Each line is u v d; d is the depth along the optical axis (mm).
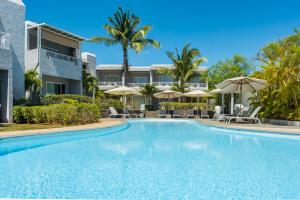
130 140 11086
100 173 5750
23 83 17641
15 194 4391
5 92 13930
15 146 9086
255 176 5613
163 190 4668
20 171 5887
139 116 26453
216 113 23641
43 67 19906
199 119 23344
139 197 4309
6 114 13938
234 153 8242
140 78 41500
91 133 12469
